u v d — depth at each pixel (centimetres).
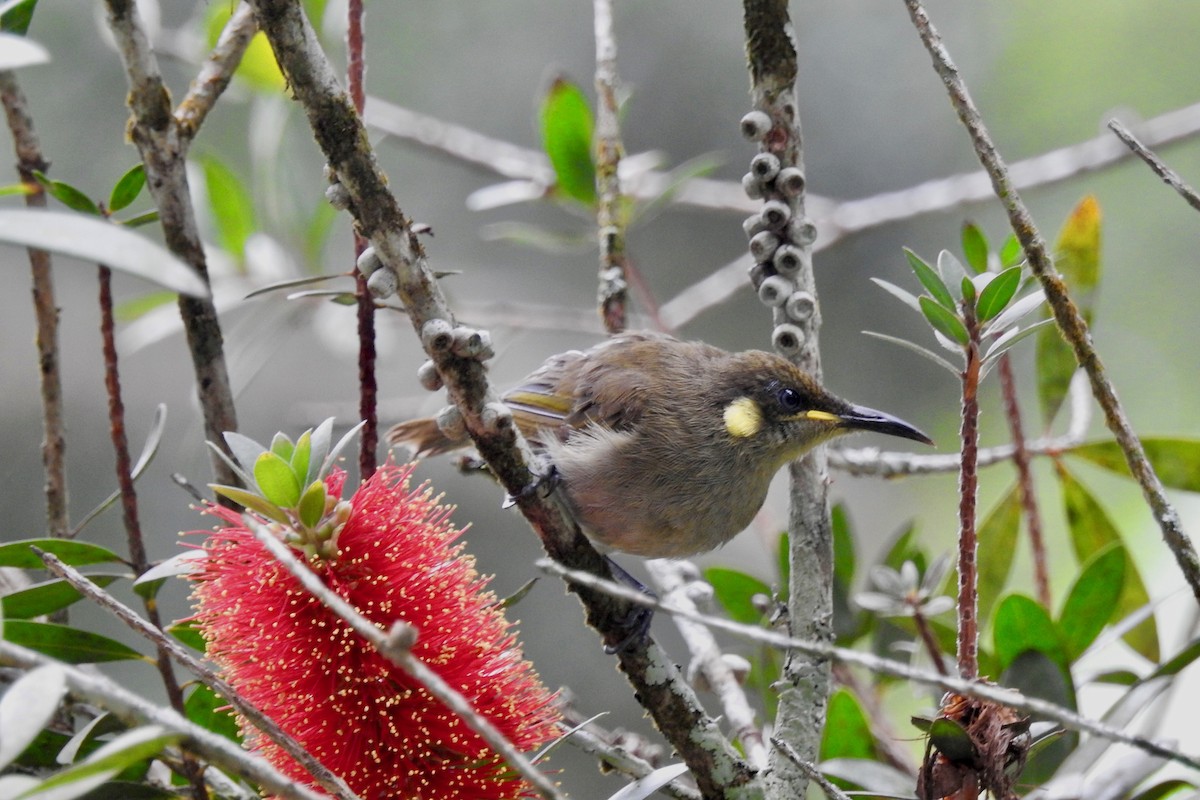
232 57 771
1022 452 857
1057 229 1708
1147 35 1695
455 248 1777
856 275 1730
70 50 1538
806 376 1029
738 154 1764
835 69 1770
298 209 1302
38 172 696
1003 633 748
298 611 635
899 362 1703
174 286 418
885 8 1772
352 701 637
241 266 1258
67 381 1609
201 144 1587
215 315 746
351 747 637
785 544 921
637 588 1020
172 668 702
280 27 611
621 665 727
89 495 1559
